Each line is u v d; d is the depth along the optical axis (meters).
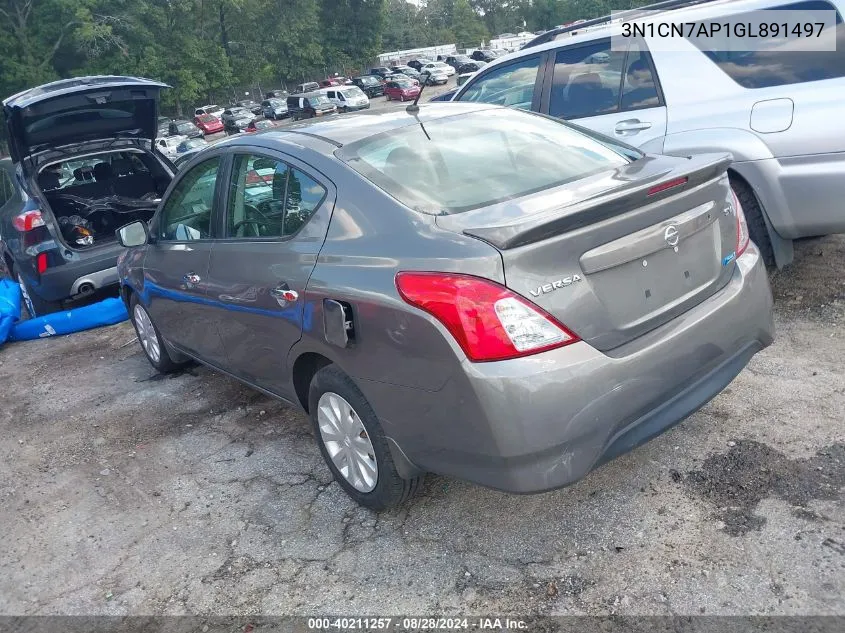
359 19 73.00
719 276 2.91
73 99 6.39
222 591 2.86
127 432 4.44
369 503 3.09
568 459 2.41
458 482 3.28
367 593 2.71
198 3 59.19
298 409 3.55
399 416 2.70
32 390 5.47
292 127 3.68
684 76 4.65
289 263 3.11
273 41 67.31
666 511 2.87
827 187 4.10
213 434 4.21
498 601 2.56
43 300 6.89
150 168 7.91
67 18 49.44
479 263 2.36
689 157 3.10
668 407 2.65
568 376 2.37
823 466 2.96
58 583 3.09
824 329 4.13
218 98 63.94
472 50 66.56
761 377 3.73
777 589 2.41
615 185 2.72
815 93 4.12
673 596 2.45
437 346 2.44
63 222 6.92
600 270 2.48
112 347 6.21
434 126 3.40
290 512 3.30
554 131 3.52
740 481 2.96
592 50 5.15
